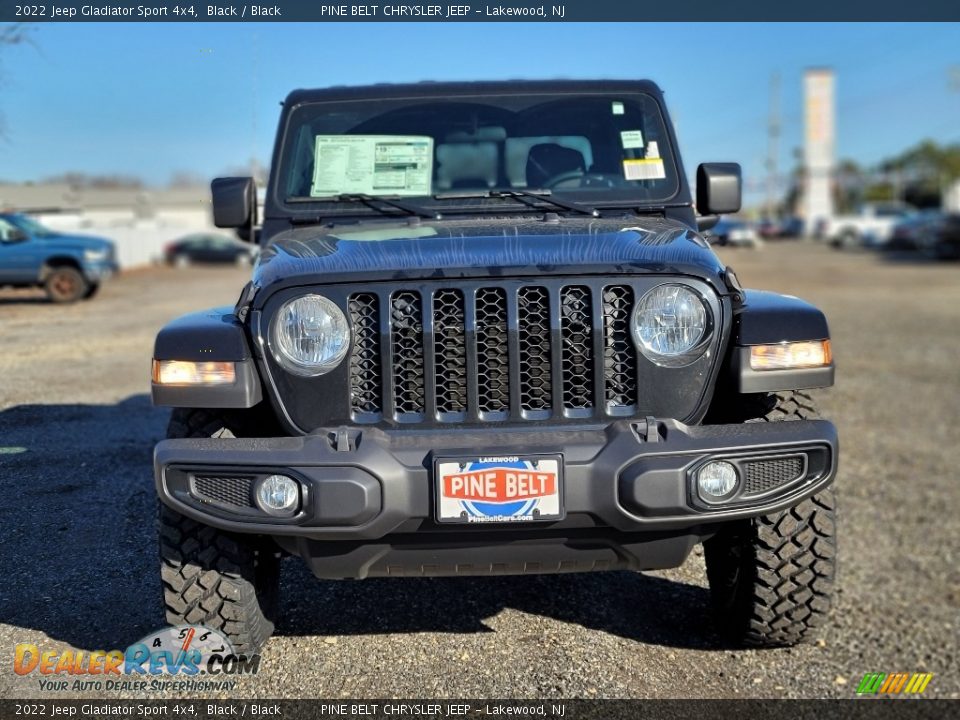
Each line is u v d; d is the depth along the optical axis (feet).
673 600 13.98
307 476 9.31
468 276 9.98
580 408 10.14
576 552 9.93
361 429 9.81
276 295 9.97
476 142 13.74
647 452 9.49
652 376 10.07
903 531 21.76
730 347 10.33
